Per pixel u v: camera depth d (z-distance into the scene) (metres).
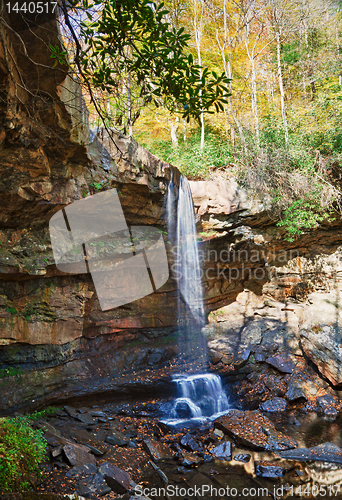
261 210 12.23
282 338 13.13
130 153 9.02
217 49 17.14
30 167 6.77
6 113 5.24
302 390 11.02
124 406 9.68
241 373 12.00
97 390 9.46
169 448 8.00
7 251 7.52
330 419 9.76
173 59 3.40
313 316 13.12
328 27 15.87
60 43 4.99
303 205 12.37
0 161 6.22
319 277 13.87
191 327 13.30
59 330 9.16
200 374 11.41
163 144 16.52
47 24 4.80
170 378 10.66
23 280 8.30
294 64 16.61
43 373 8.70
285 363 12.14
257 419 9.16
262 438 8.28
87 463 6.47
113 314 10.80
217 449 7.90
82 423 8.20
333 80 15.18
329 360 11.23
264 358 12.38
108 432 8.07
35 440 5.97
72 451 6.46
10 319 8.02
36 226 8.07
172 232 11.57
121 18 3.21
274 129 13.45
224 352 12.67
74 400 9.17
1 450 5.01
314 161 12.80
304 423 9.52
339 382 10.84
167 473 7.01
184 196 11.68
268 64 17.80
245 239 12.77
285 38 16.55
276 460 7.51
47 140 6.61
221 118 16.41
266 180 12.59
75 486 5.79
